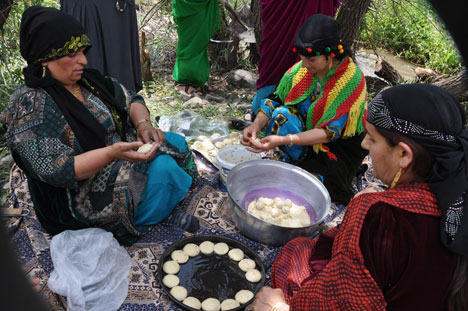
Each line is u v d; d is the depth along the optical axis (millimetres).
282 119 2654
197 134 3330
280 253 1803
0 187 2658
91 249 1958
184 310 1867
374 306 1143
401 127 1095
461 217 1060
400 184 1180
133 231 2211
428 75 4996
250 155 2822
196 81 4055
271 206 2438
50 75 1928
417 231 1091
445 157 1071
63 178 1872
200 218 2480
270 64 3316
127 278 1984
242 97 4172
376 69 4906
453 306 1129
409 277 1105
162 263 2062
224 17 4543
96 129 2061
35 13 1815
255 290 2008
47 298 1849
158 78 4355
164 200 2287
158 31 5246
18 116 1890
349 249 1142
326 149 2604
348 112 2445
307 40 2311
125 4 3184
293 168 2520
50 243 2115
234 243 2227
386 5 5754
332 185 2674
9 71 3234
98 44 3182
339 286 1181
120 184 2119
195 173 2691
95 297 1839
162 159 2256
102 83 2295
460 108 1121
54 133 1937
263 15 3201
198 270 2078
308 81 2607
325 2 3014
